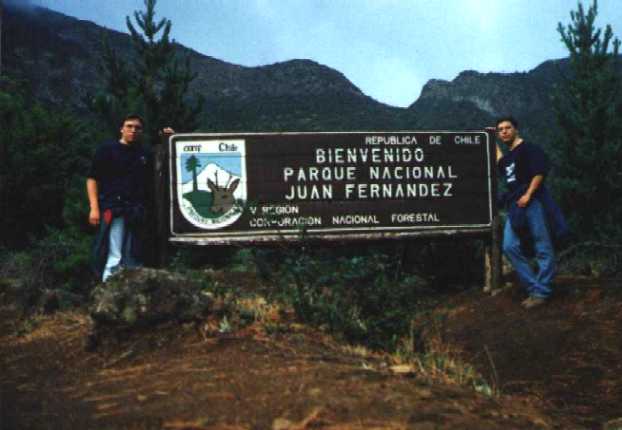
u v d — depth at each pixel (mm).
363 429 2709
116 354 4156
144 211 6137
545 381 4844
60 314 5969
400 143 8555
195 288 4551
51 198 11867
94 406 3223
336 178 8344
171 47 11883
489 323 6645
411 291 4965
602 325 5871
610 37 11430
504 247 7246
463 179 8695
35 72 100125
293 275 4934
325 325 4516
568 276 8297
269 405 2979
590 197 10484
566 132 11195
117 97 11227
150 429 2820
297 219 8211
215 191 8023
